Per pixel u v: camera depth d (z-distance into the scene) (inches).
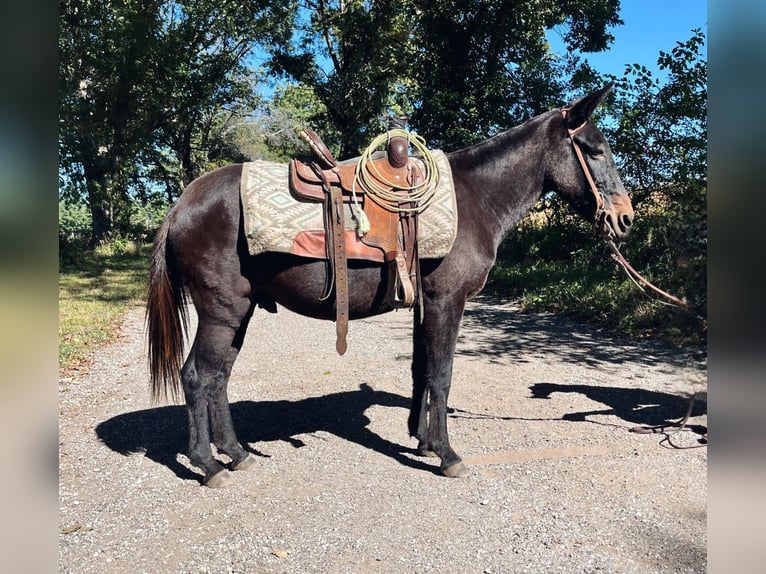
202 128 985.5
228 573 92.4
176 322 125.6
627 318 284.7
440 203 120.8
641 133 375.9
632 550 98.0
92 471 131.1
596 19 567.5
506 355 243.9
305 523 107.8
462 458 137.8
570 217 465.1
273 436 153.7
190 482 126.0
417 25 657.6
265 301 136.4
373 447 145.9
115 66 614.9
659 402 179.9
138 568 93.9
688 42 358.6
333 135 869.2
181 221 120.0
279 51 802.8
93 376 208.2
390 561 95.3
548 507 113.2
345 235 116.9
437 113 537.6
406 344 267.3
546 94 505.7
